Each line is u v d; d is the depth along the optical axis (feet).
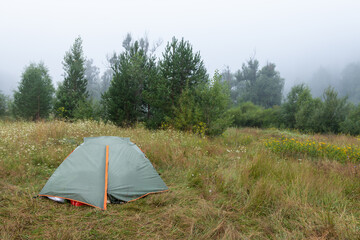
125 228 9.84
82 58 55.93
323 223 10.17
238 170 16.79
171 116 37.24
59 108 49.55
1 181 13.71
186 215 11.12
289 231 10.00
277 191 13.15
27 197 12.19
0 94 74.54
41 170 16.31
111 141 14.83
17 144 20.40
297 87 75.20
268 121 78.38
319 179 15.25
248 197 12.86
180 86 38.45
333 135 50.96
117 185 12.78
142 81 42.93
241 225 10.44
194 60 38.78
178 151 21.67
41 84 66.03
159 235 9.35
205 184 15.05
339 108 58.08
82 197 11.93
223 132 38.22
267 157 19.94
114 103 41.04
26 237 8.74
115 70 43.57
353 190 14.74
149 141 24.57
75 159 13.62
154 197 12.87
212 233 9.59
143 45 105.19
